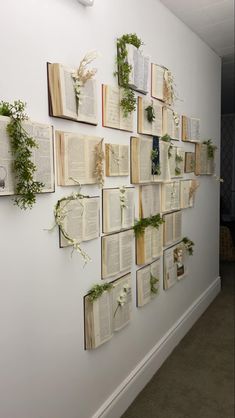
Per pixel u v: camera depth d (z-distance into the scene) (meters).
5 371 1.20
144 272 2.10
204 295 3.27
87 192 1.57
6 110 1.12
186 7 2.32
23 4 1.19
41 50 1.28
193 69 2.81
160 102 2.25
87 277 1.61
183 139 2.62
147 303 2.20
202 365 2.35
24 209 1.24
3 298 1.18
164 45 2.29
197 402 1.98
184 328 2.77
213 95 3.33
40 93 1.28
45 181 1.29
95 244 1.66
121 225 1.83
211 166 3.29
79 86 1.42
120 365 1.92
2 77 1.13
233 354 2.49
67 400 1.52
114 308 1.80
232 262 4.94
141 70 1.89
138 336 2.11
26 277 1.27
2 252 1.16
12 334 1.22
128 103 1.78
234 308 3.31
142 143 1.96
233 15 2.48
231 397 2.02
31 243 1.28
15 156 1.15
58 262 1.42
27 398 1.30
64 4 1.38
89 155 1.53
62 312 1.46
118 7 1.75
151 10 2.10
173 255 2.53
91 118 1.54
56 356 1.44
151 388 2.11
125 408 1.92
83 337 1.61
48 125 1.30
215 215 3.60
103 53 1.64
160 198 2.29
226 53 3.36
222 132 7.13
